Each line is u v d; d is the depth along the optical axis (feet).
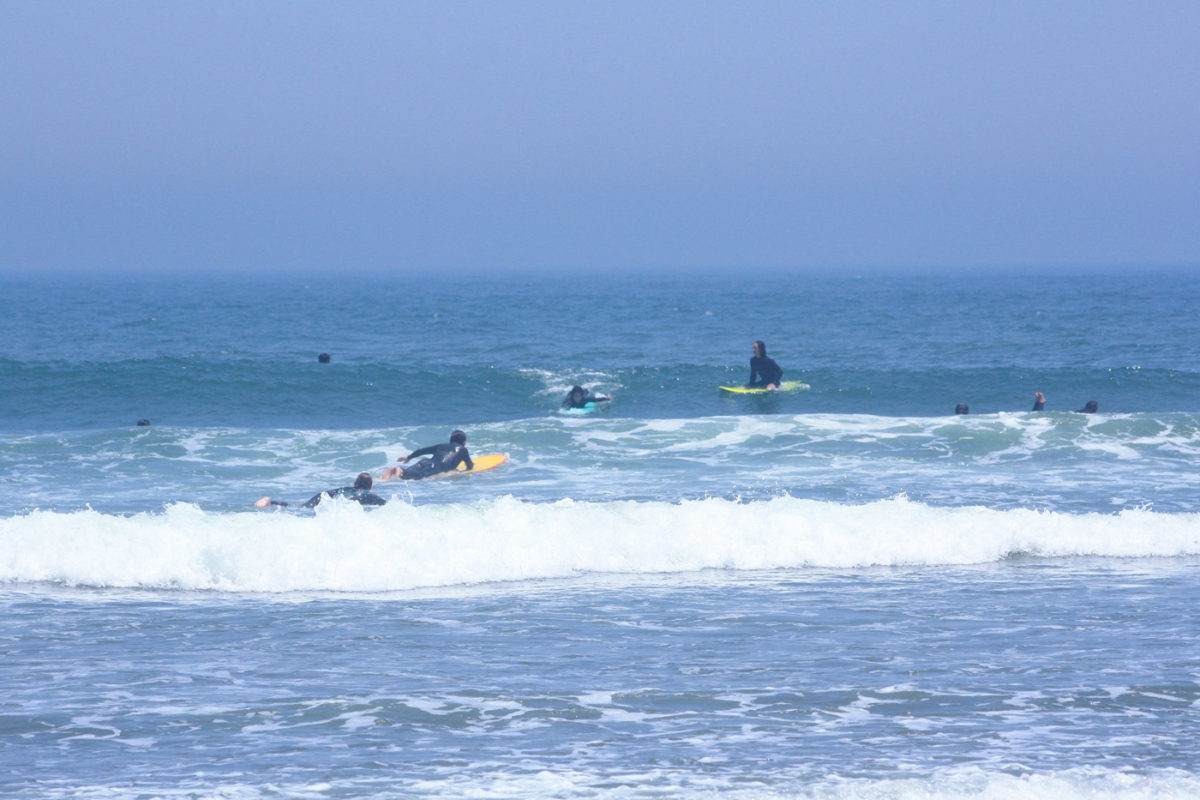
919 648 111.96
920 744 84.12
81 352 598.34
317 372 405.80
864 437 271.69
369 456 255.50
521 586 142.10
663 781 76.64
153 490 216.33
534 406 371.35
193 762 80.84
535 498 206.59
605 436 275.39
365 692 97.71
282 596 136.05
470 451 261.65
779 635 117.39
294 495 213.46
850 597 135.74
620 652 110.73
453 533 152.87
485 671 104.12
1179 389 394.52
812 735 86.38
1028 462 244.63
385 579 141.79
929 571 151.74
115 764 80.38
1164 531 167.02
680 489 215.92
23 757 81.71
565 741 85.25
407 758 81.66
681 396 387.75
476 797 74.02
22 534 149.18
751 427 284.00
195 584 140.67
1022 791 73.10
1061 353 571.28
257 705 94.02
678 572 150.71
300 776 78.07
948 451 256.93
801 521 162.91
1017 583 143.84
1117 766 79.05
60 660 107.45
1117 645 112.98
